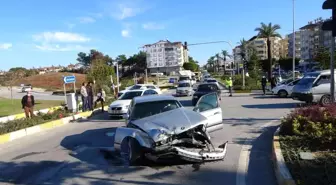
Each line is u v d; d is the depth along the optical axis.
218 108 9.18
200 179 6.14
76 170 7.19
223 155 7.21
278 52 154.50
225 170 6.63
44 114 17.34
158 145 6.74
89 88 20.31
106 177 6.55
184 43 38.41
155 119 7.66
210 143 7.32
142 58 142.00
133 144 7.21
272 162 7.04
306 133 8.27
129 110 8.95
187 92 32.06
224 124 12.60
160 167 7.05
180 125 7.04
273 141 8.09
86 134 12.24
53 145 10.41
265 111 16.30
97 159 8.11
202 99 9.03
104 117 17.80
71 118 17.00
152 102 8.60
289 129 8.98
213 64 167.25
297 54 140.25
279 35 52.62
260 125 11.99
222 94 31.39
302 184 4.85
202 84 23.23
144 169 6.96
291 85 24.88
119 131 7.81
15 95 54.31
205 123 7.28
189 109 8.59
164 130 6.88
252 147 8.55
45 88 72.25
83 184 6.19
